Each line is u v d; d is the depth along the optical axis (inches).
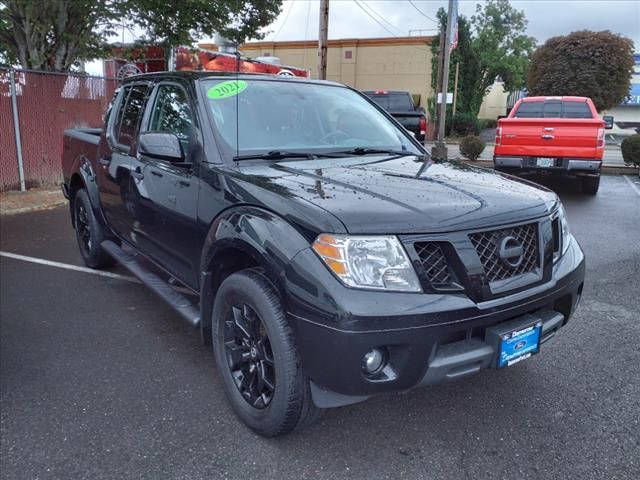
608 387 128.6
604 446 106.5
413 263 91.9
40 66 427.5
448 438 109.5
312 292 91.0
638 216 324.8
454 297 93.4
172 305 137.9
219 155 126.1
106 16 436.5
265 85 151.0
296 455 104.3
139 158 158.9
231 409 119.5
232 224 109.7
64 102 410.3
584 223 305.6
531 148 388.5
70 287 198.1
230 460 102.7
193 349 149.5
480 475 98.7
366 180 113.7
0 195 366.3
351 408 120.2
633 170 545.3
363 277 90.2
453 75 1215.6
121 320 169.0
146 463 101.7
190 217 128.6
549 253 108.1
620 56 979.3
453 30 637.3
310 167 125.0
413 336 89.6
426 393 126.3
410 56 1263.5
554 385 129.6
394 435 110.6
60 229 288.0
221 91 140.6
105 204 188.9
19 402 121.9
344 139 149.3
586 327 163.6
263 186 109.3
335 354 89.4
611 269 220.8
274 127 139.9
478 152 611.5
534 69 1056.2
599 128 372.5
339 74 1321.4
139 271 165.8
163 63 582.2
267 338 104.2
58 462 101.7
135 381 131.6
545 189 125.8
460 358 94.5
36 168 394.9
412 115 665.0
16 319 168.7
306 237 94.7
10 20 411.8
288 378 98.5
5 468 100.0
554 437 109.5
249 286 104.2
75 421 114.7
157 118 156.6
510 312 98.1
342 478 98.1
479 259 96.3
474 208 100.5
